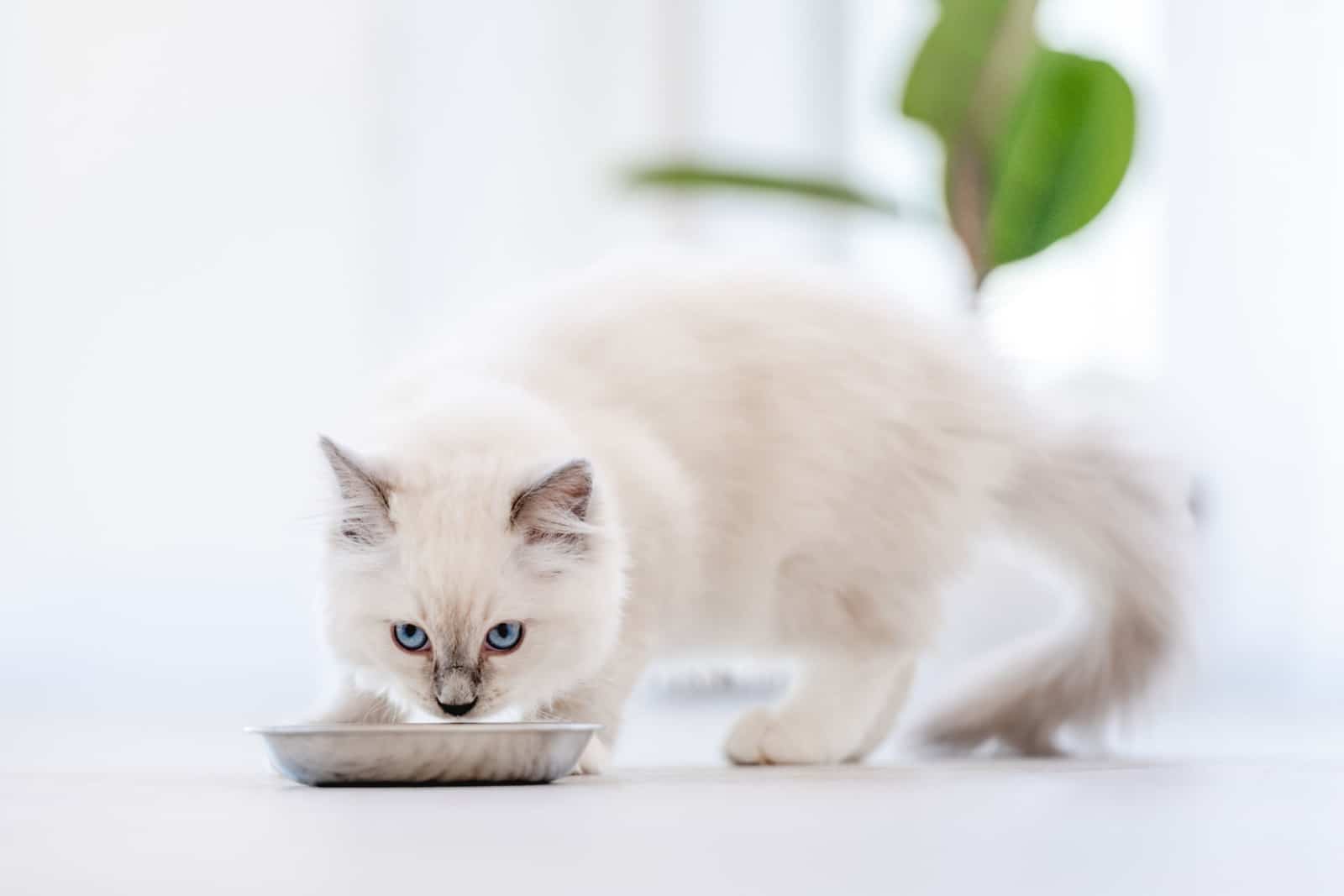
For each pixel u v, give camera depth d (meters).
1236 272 6.80
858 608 3.54
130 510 6.25
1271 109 6.79
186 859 1.80
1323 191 6.73
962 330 3.81
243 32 6.47
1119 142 5.44
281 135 6.50
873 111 7.25
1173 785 2.83
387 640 2.92
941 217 5.76
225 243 6.41
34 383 6.21
